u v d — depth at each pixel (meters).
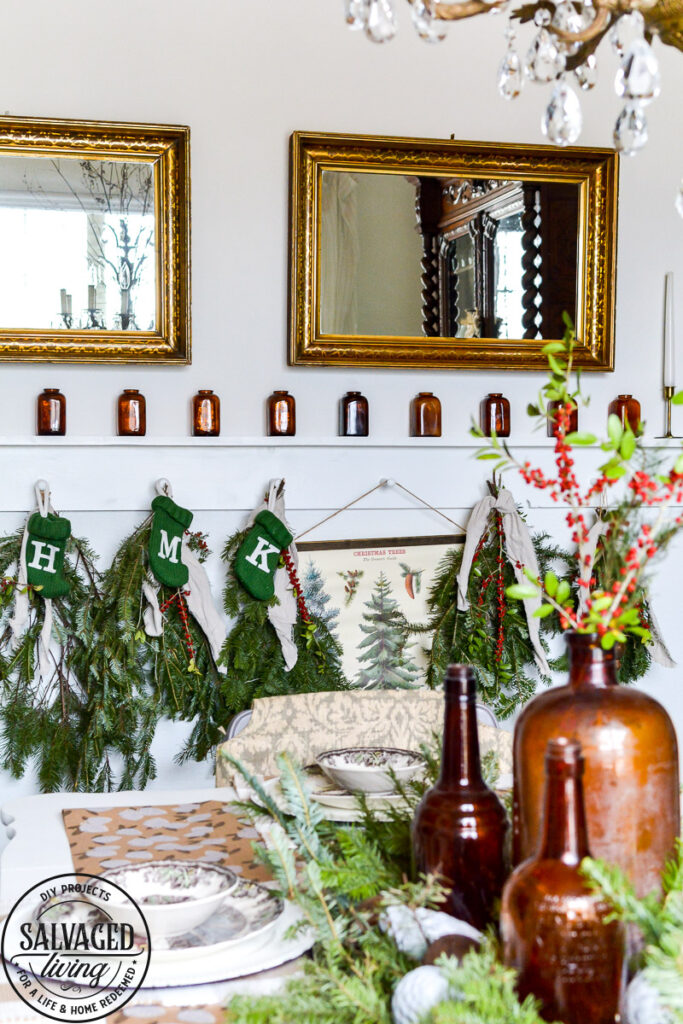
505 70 1.48
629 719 0.87
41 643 2.81
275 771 1.95
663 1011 0.71
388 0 1.31
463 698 0.98
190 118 3.00
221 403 3.05
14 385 2.93
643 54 1.24
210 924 1.11
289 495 3.05
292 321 3.02
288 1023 0.79
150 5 2.97
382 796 1.53
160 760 3.00
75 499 2.93
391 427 3.16
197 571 2.91
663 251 3.32
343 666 3.07
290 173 3.02
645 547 0.93
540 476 0.98
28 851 1.40
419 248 3.10
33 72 2.91
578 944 0.76
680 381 3.34
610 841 0.87
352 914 0.90
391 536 3.12
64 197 2.90
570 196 3.18
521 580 3.07
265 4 3.03
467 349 3.13
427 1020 0.74
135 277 2.94
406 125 3.13
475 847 0.94
